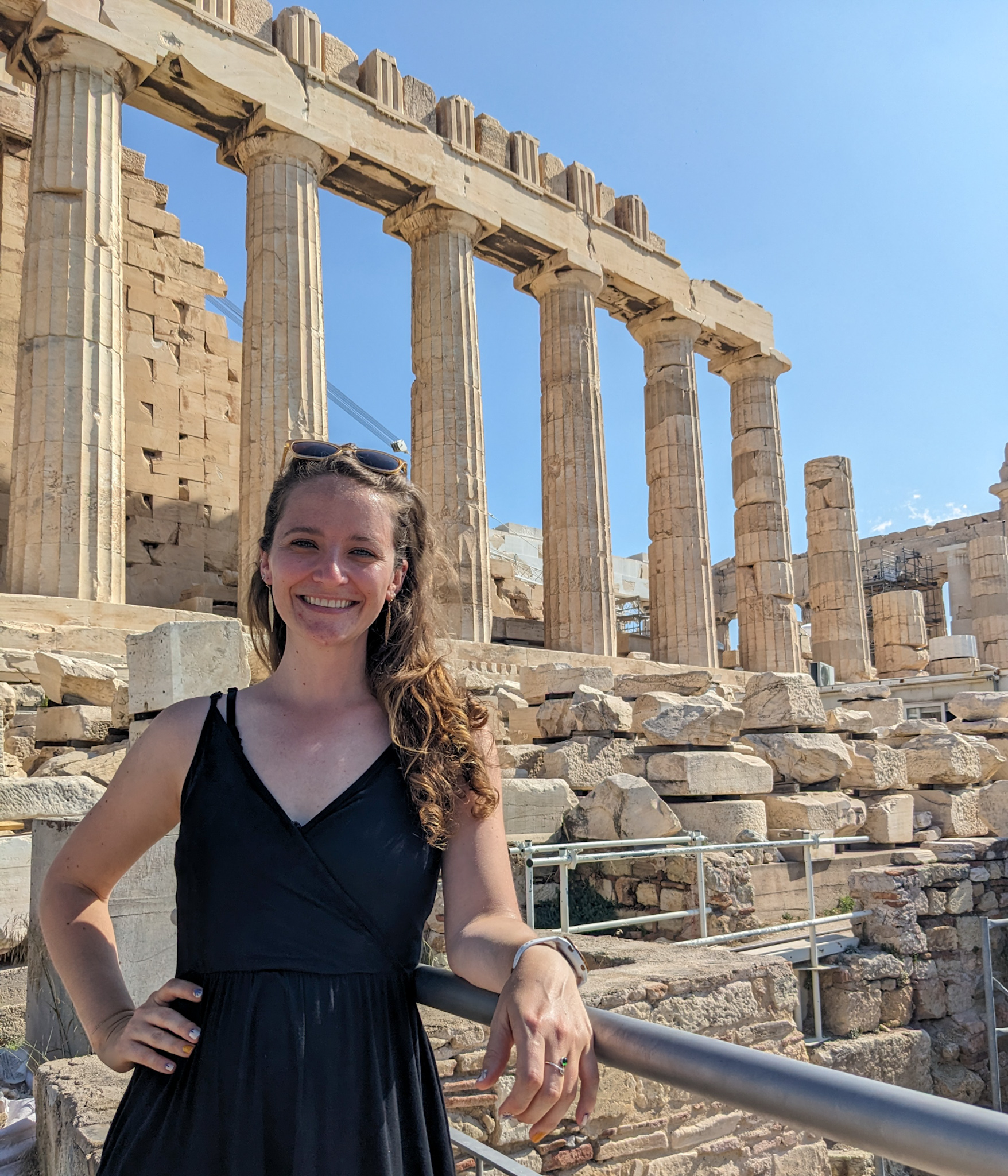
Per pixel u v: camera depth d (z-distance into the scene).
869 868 9.96
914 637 30.98
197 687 6.09
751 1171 5.30
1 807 7.11
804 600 43.28
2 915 6.49
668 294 24.81
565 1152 4.72
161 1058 1.69
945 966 9.51
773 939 9.00
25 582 13.97
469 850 1.87
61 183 15.07
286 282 17.41
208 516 21.70
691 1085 1.40
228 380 22.72
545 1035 1.45
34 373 14.54
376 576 2.00
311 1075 1.64
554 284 22.88
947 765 12.59
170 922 5.20
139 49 15.98
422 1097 1.77
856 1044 8.32
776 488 26.84
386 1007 1.74
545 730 11.82
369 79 19.55
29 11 15.46
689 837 8.80
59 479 14.23
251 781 1.82
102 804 1.96
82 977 1.86
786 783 11.44
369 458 2.16
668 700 11.84
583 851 9.68
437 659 2.09
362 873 1.75
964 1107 1.14
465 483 19.61
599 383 22.83
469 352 20.23
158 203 22.25
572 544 21.61
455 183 20.44
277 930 1.71
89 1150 2.84
